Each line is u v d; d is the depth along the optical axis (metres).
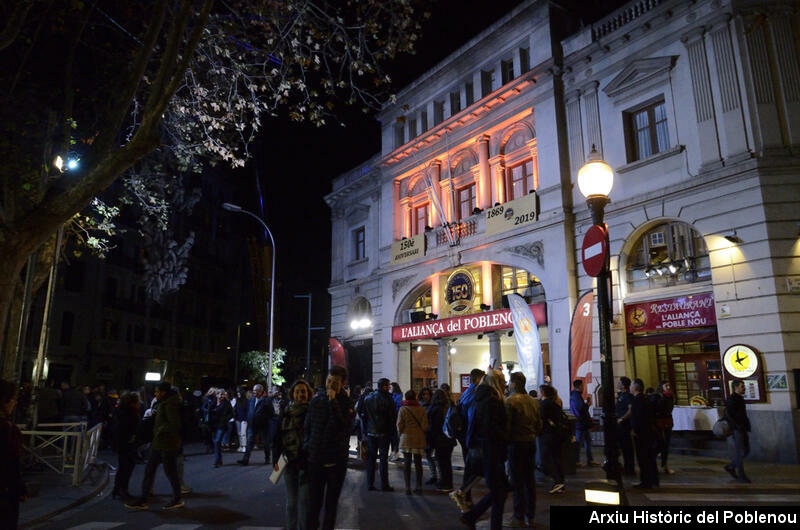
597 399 16.48
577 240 18.53
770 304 13.45
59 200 7.75
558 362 18.02
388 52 11.12
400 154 26.41
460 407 8.64
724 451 13.88
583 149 18.72
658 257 16.48
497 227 20.95
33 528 7.50
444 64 24.70
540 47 20.34
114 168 7.74
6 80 11.36
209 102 13.34
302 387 6.76
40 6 10.57
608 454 5.98
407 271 25.19
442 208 24.38
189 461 14.85
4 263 7.61
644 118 17.36
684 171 15.84
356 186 29.80
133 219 38.88
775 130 14.26
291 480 6.58
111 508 8.74
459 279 22.36
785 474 10.90
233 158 13.88
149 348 41.41
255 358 40.00
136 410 9.64
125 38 12.55
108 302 36.84
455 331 21.59
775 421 12.89
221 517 8.02
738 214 14.39
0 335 7.55
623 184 17.42
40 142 11.70
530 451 7.31
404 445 9.75
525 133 21.17
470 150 23.59
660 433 10.95
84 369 34.59
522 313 18.58
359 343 28.44
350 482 11.16
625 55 17.80
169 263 38.03
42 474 11.84
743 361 13.62
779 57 14.67
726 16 15.19
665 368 16.83
